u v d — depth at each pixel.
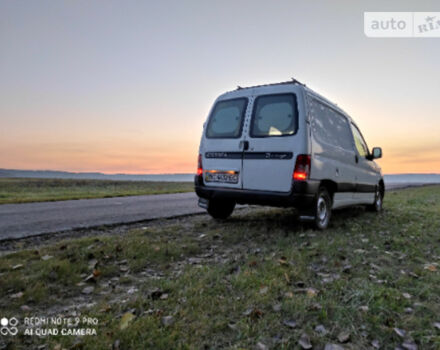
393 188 25.19
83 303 2.83
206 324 2.33
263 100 5.68
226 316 2.46
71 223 6.30
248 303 2.64
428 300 2.78
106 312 2.57
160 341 2.11
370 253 4.28
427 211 8.77
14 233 5.35
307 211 5.52
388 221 7.02
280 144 5.30
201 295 2.79
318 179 5.46
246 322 2.37
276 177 5.30
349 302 2.70
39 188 23.86
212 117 6.24
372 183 8.39
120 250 4.24
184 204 10.00
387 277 3.30
